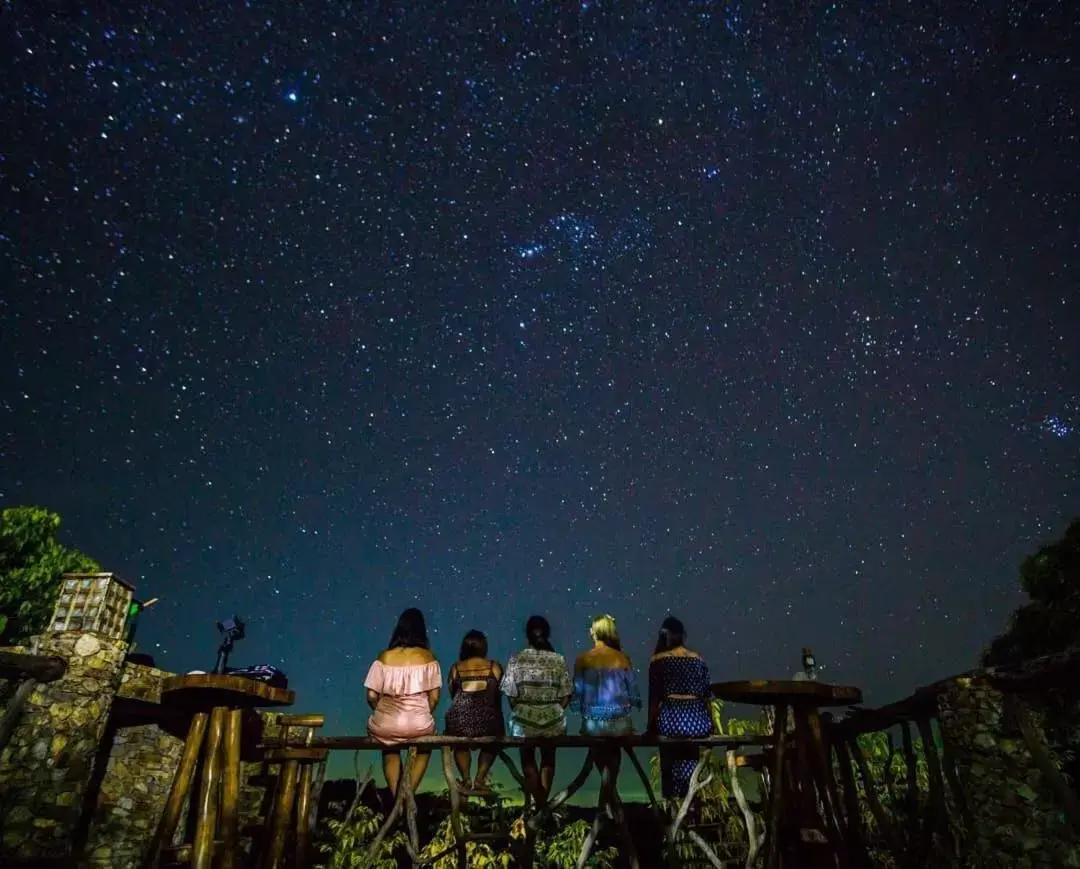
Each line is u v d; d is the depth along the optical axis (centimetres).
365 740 518
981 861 400
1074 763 379
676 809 534
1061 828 371
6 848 644
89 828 746
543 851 726
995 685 417
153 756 833
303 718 652
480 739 499
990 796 401
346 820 663
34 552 1388
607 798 493
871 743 698
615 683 527
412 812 493
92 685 739
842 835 425
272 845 502
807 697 446
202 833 412
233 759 440
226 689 419
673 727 498
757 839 466
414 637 563
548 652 552
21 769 673
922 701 468
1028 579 611
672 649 537
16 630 1315
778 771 434
